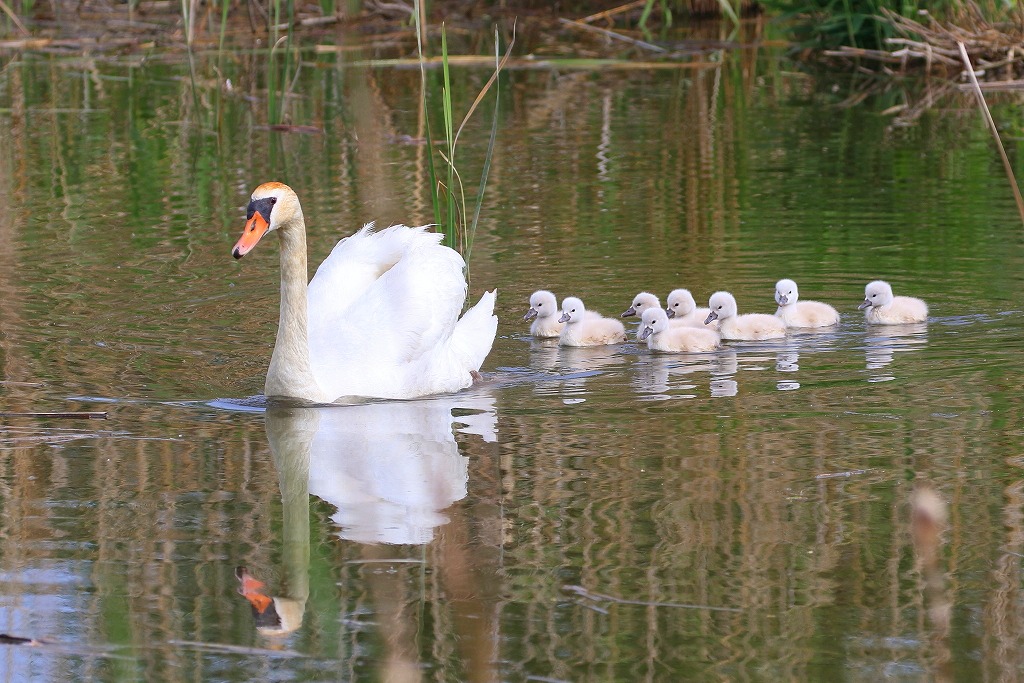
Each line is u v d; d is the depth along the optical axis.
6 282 17.36
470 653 8.05
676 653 8.07
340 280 14.45
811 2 34.97
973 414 12.34
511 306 17.06
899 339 15.24
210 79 33.16
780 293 16.02
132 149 26.08
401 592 8.89
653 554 9.38
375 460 11.42
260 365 14.31
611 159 24.92
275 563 9.33
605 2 42.78
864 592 8.80
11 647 8.20
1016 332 15.21
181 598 8.85
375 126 28.16
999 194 21.78
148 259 18.55
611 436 11.98
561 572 9.15
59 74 33.66
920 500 7.24
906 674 7.77
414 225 19.97
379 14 40.31
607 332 15.89
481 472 11.07
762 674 7.80
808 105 30.22
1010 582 8.89
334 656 8.10
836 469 10.96
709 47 37.78
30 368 14.04
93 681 7.83
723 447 11.58
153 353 14.66
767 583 8.94
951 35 32.03
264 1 39.44
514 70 35.47
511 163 24.70
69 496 10.55
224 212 21.23
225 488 10.74
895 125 27.80
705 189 22.61
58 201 22.00
